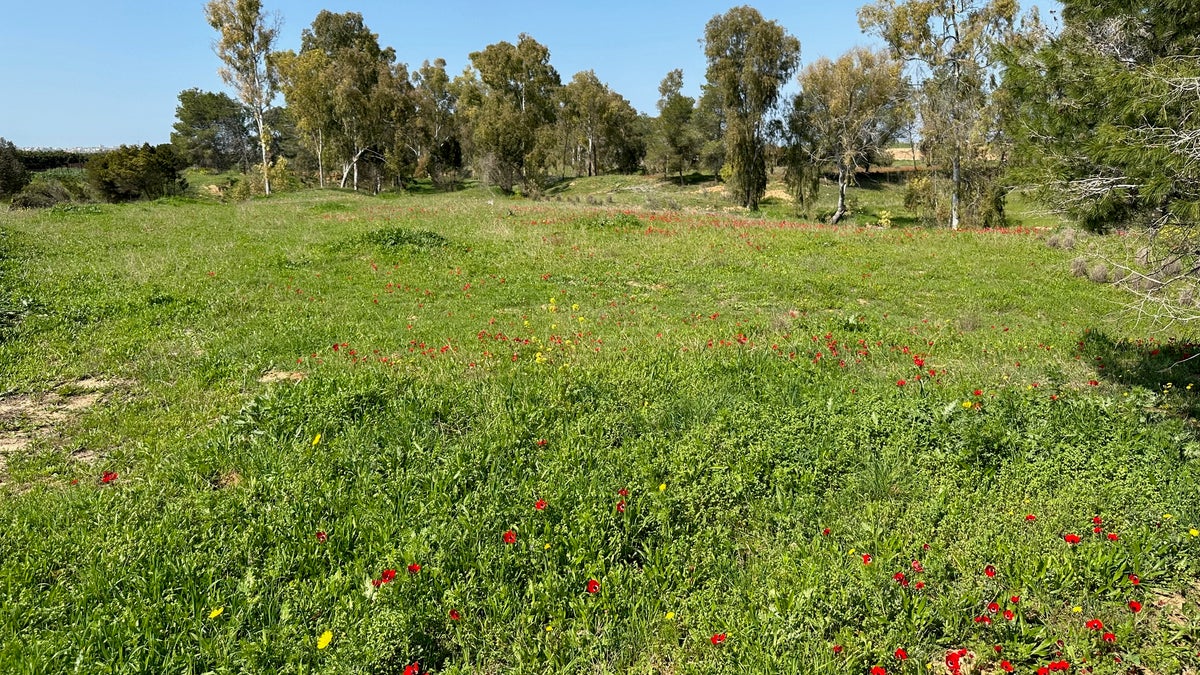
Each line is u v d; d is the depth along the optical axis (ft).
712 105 217.97
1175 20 19.66
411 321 35.47
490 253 55.83
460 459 18.90
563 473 18.53
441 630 13.08
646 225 73.41
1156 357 31.48
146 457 19.62
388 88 179.93
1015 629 13.14
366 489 17.48
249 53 147.84
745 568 15.40
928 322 38.01
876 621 13.06
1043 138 21.67
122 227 65.82
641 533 16.39
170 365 27.35
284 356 29.07
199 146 285.64
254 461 18.71
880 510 17.15
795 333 34.24
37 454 19.95
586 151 286.46
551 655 12.42
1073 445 20.67
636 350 30.42
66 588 13.71
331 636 12.27
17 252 49.34
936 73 121.49
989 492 17.93
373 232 57.72
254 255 51.47
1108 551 15.14
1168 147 17.26
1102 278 48.19
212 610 13.14
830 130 137.59
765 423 21.98
